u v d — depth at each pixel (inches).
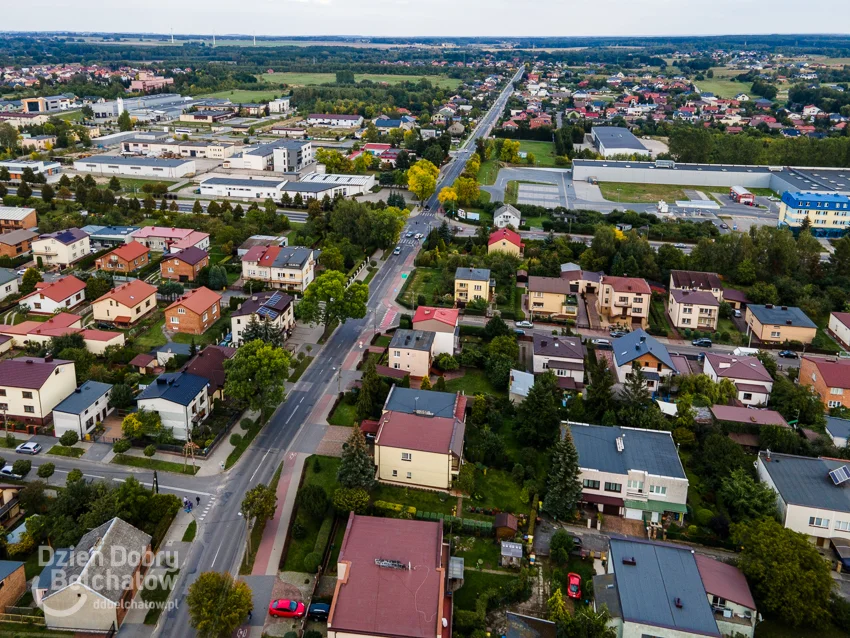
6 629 2532.0
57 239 6092.5
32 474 3388.3
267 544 3002.0
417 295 5851.4
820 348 5064.0
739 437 3777.1
